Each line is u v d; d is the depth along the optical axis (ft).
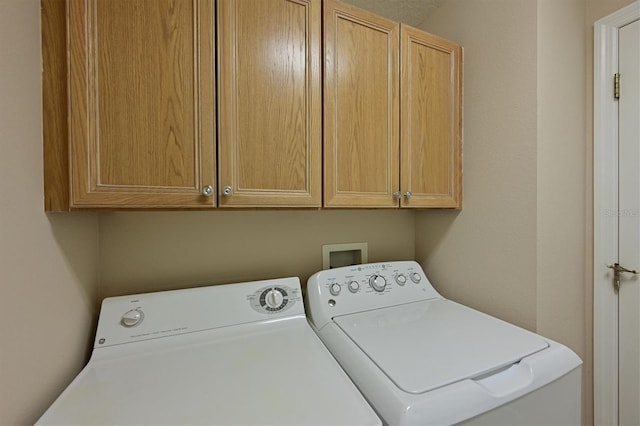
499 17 3.74
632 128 3.40
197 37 2.55
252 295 3.42
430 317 3.46
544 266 3.43
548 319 3.46
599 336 3.70
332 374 2.29
